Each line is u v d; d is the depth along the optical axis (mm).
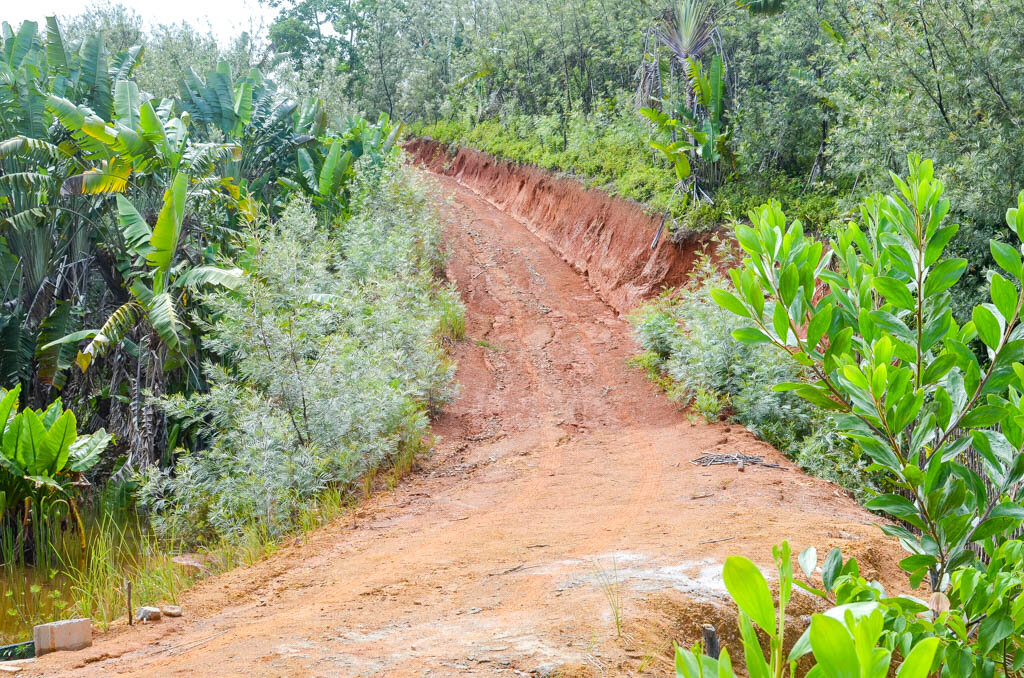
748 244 2984
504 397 15156
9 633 7898
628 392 15070
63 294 16734
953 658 2502
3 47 19828
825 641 1271
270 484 9344
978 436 2846
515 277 23375
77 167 16531
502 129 37469
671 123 19391
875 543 7086
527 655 4609
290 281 12953
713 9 20000
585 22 30828
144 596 7242
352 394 11062
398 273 18422
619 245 21969
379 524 9078
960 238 11289
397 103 52812
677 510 8375
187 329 13641
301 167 22141
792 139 18859
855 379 2672
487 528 8266
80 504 13211
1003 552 2746
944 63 11719
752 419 12328
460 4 47312
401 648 4965
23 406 15281
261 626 5758
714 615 5340
